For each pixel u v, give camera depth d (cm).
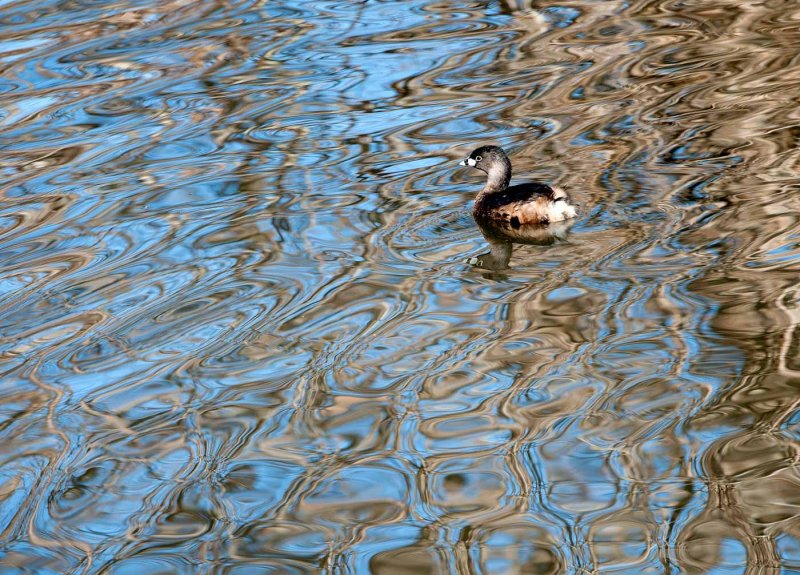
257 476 1132
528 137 1933
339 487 1105
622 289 1426
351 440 1180
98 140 2077
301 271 1556
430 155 1903
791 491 1041
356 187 1809
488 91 2164
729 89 2053
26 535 1073
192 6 2792
